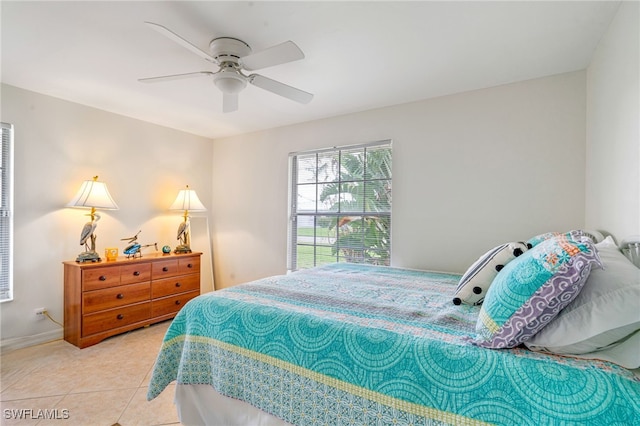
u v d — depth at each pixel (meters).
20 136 2.71
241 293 1.82
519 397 0.90
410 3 1.59
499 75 2.42
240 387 1.48
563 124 2.36
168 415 1.82
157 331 3.13
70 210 3.02
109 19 1.74
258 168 4.02
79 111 3.08
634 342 0.92
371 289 1.93
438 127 2.85
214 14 1.68
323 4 1.60
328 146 3.48
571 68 2.29
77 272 2.74
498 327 1.04
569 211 2.34
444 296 1.77
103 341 2.86
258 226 4.00
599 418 0.80
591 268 0.95
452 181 2.79
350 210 3.36
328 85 2.62
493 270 1.50
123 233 3.44
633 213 1.46
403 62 2.22
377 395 1.11
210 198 4.38
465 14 1.68
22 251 2.73
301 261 3.71
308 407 1.27
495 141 2.61
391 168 3.09
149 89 2.71
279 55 1.75
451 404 0.98
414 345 1.11
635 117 1.44
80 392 2.04
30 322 2.77
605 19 1.72
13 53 2.12
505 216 2.56
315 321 1.36
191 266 3.66
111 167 3.34
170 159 3.91
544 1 1.58
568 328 0.95
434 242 2.86
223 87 2.02
